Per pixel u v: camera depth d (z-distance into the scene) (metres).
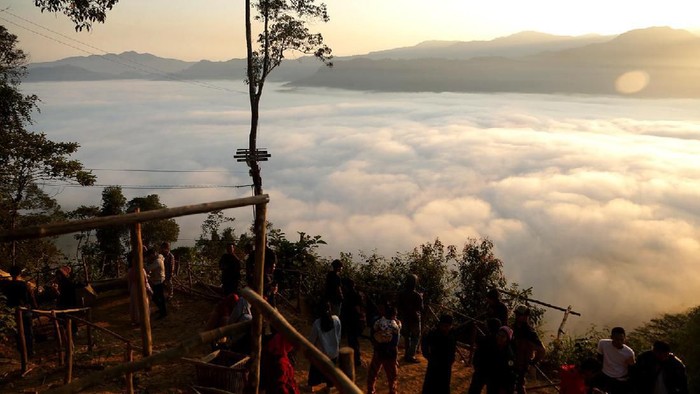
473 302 16.14
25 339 8.72
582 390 7.46
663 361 6.88
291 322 11.80
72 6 11.39
